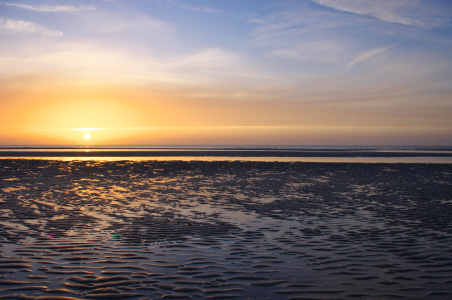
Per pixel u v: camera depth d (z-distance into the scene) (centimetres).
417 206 1332
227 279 582
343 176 2553
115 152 7094
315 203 1399
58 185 1911
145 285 550
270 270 628
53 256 689
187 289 538
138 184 2011
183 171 2895
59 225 969
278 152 7669
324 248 772
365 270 631
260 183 2102
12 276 578
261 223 1029
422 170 3103
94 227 952
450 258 702
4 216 1083
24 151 7438
